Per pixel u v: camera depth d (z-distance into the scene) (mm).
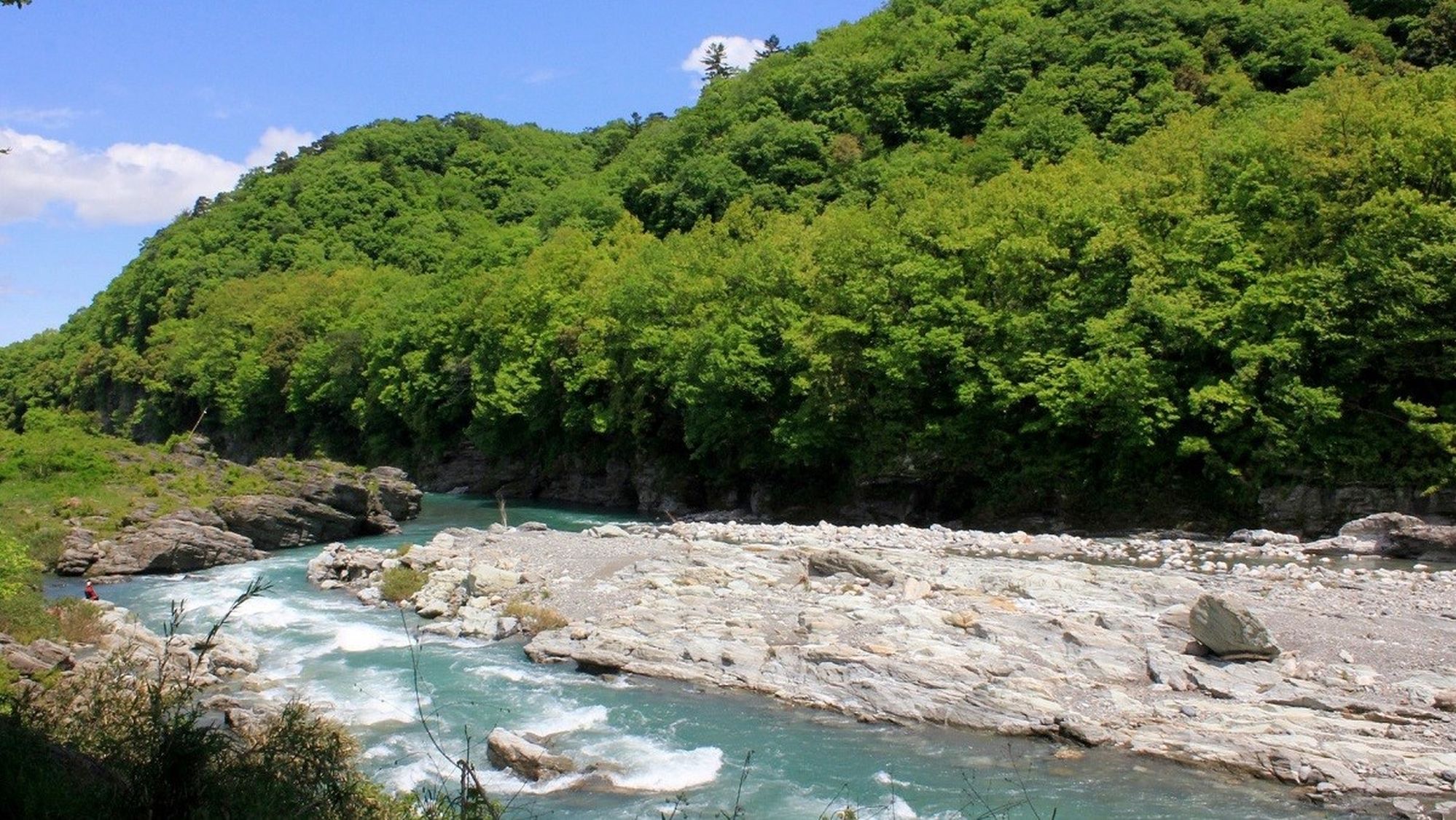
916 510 56156
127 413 133500
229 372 116750
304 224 151500
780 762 19219
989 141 81938
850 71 105250
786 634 26281
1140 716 20500
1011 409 52531
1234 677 21828
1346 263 42688
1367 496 43000
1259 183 47156
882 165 87438
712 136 111062
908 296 55250
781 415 59281
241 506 47438
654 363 66500
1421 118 44125
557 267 79938
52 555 39531
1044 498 51750
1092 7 96250
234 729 18312
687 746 20125
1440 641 23812
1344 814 16312
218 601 34219
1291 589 30453
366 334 99812
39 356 171000
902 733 20688
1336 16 83875
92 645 25234
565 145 180250
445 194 156000
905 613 26891
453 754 19547
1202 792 17312
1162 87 80562
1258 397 45156
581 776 18453
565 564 36562
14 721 10938
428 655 27125
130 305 152250
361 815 11234
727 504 65000
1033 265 51531
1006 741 20109
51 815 9266
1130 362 45781
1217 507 47156
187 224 168250
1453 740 18516
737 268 63594
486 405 78000
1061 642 24469
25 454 51188
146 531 41938
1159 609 27406
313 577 38188
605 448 74188
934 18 110500
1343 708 20156
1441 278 40938
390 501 60875
